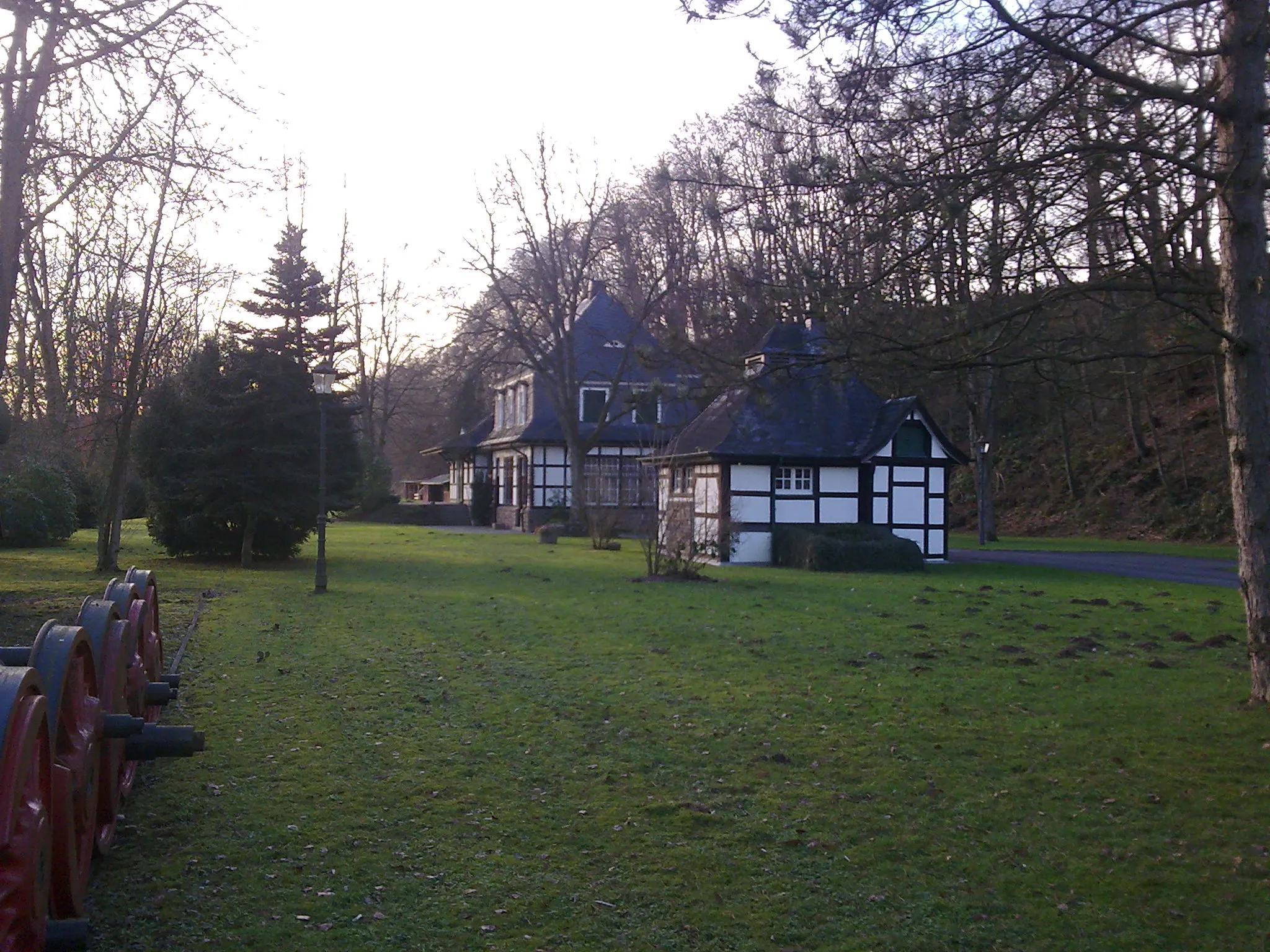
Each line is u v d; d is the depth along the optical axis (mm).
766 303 7637
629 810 6332
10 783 3236
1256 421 8211
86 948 4340
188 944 4492
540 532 32844
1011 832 6055
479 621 13797
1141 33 7395
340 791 6586
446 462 62219
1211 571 23969
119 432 20000
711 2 7117
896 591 18734
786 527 25516
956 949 4648
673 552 20906
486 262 37906
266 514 22625
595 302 44000
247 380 23375
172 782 6719
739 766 7250
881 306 7633
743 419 21656
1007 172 7035
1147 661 11281
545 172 37656
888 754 7562
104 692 5020
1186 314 8078
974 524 43000
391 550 28172
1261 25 7258
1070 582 20984
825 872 5457
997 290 7809
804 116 7391
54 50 9727
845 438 26500
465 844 5758
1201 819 6242
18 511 26016
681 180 7887
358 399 54500
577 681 9898
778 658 11250
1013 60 7109
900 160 7227
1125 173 7324
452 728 8141
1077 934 4801
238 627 13008
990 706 9031
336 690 9336
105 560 20219
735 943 4668
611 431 43031
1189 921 4938
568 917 4879
